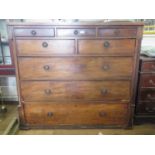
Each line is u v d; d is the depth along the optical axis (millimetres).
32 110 1809
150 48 2176
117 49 1594
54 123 1862
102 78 1688
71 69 1659
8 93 2500
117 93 1747
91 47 1587
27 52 1599
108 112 1821
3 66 1999
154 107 1924
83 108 1803
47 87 1724
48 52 1601
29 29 1529
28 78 1688
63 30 1534
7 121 2062
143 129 1906
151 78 1812
